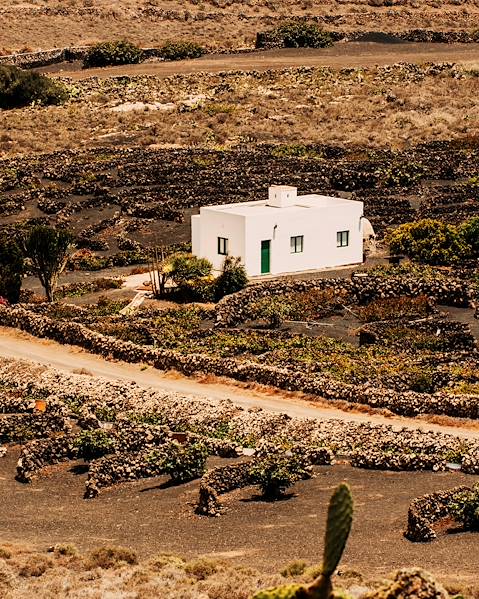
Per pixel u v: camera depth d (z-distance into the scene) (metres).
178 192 122.19
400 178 126.06
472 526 49.22
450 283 87.12
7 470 59.19
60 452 59.59
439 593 26.72
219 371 72.62
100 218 117.56
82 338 80.12
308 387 68.62
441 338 76.88
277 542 48.19
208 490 52.41
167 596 39.75
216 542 48.50
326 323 83.25
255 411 64.81
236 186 125.06
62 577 42.59
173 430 62.66
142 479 57.28
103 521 51.81
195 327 82.12
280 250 95.81
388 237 104.50
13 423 63.00
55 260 91.19
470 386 67.19
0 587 41.84
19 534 50.16
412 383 67.69
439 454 57.62
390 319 83.19
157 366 75.44
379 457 57.31
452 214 113.56
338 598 24.81
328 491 54.50
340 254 98.88
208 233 96.94
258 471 54.44
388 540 47.88
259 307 84.75
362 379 68.69
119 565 44.44
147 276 98.88
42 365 75.25
